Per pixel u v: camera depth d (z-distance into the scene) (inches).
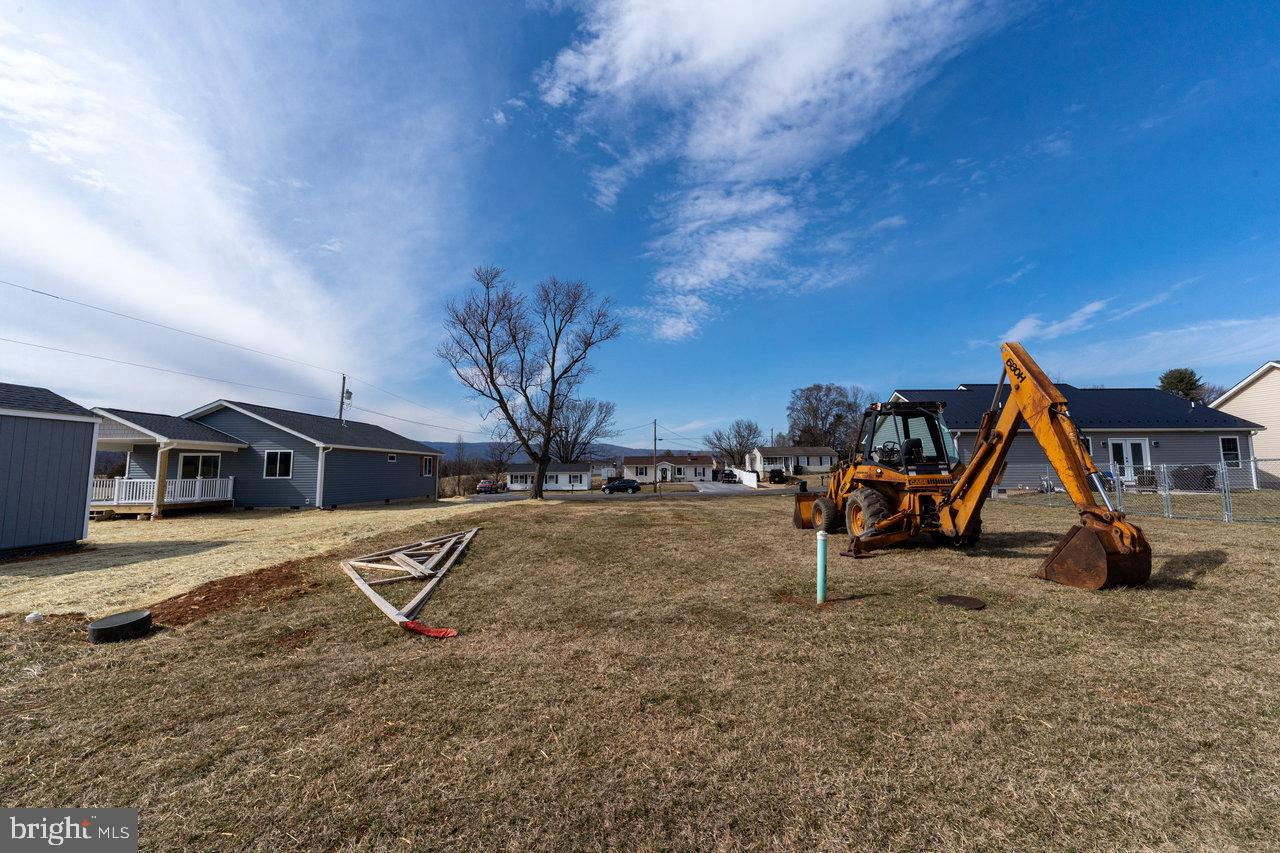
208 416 833.5
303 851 77.9
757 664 143.6
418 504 940.0
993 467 257.8
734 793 88.7
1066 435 219.1
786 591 220.7
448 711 120.3
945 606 190.4
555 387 1206.9
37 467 354.0
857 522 336.5
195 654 160.2
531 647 162.1
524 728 111.8
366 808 87.0
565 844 78.0
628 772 95.3
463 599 222.4
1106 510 211.0
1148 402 865.5
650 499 1037.2
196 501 726.5
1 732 114.3
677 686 130.8
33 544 349.7
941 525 281.9
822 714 114.7
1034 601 194.2
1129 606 185.5
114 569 295.3
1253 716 109.4
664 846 77.3
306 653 160.2
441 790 91.4
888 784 90.2
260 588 244.4
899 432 347.9
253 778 96.2
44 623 189.8
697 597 215.5
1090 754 97.4
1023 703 117.6
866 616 182.1
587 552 332.8
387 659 154.3
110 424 686.5
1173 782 88.6
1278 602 185.5
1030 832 78.0
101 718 120.0
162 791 93.0
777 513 619.5
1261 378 840.3
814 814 83.2
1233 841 74.7
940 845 76.1
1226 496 414.6
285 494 802.8
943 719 111.4
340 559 317.1
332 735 110.7
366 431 1058.1
